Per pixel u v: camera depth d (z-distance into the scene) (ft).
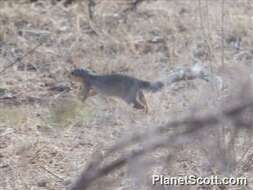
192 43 56.24
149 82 46.55
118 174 33.86
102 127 43.75
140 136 22.91
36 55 55.31
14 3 63.31
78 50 56.49
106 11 62.54
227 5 62.23
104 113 45.73
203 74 47.42
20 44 57.06
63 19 61.16
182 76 47.52
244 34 57.62
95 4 63.10
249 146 36.14
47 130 43.55
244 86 22.59
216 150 31.04
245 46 56.08
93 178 22.74
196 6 62.13
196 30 57.82
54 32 59.11
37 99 48.49
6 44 57.11
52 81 51.85
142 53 56.29
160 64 54.03
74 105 45.70
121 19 61.31
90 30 59.67
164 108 45.57
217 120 21.40
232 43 56.34
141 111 45.68
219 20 58.70
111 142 41.22
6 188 36.60
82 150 40.75
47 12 62.08
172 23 59.67
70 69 53.52
